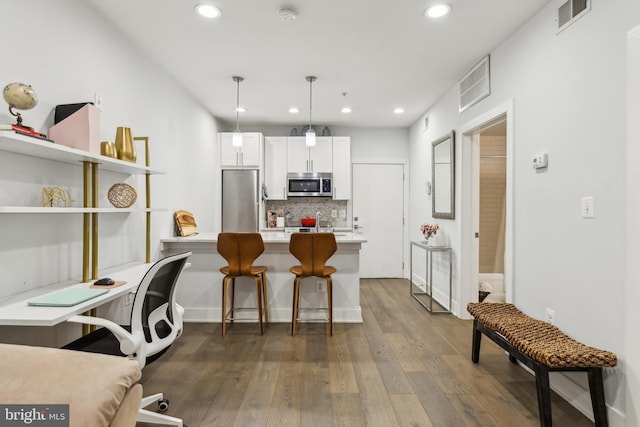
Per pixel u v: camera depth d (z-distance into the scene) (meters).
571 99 2.07
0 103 1.69
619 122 1.75
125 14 2.45
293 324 3.16
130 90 2.83
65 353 0.93
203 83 3.79
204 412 1.96
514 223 2.67
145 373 2.41
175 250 3.55
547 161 2.29
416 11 2.41
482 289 4.12
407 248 5.87
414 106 4.67
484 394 2.17
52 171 2.03
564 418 1.93
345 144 5.55
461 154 3.66
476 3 2.31
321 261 3.08
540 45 2.37
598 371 1.76
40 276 1.94
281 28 2.64
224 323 3.16
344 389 2.22
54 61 2.02
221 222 5.21
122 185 2.47
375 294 4.76
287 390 2.20
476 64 3.28
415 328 3.38
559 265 2.18
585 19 1.96
